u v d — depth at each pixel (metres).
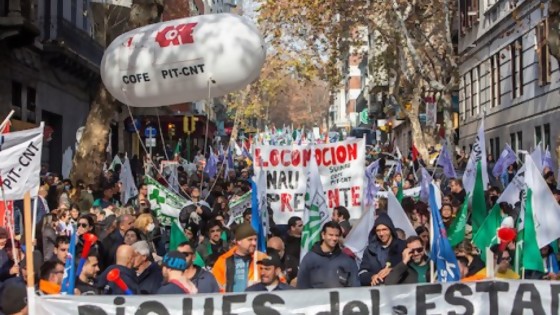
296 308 7.45
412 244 8.98
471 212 13.71
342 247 9.94
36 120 27.59
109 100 18.08
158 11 17.70
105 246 11.41
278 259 8.50
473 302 7.50
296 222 11.65
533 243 9.55
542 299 7.48
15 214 14.42
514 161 21.56
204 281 8.70
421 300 7.51
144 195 16.23
